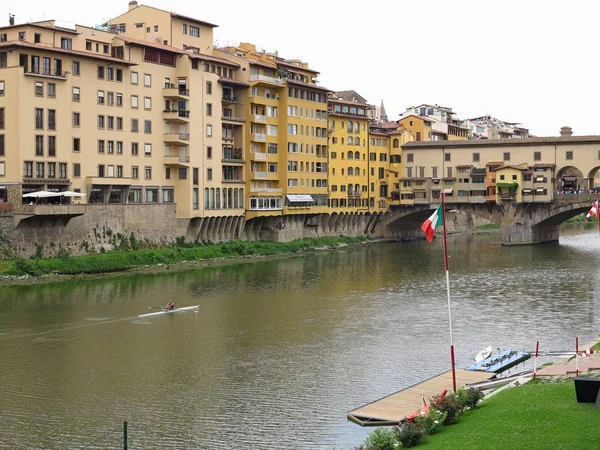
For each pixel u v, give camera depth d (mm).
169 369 63000
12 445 47000
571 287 105062
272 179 151250
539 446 37812
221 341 72500
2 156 106812
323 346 70688
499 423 42500
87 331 75812
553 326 79125
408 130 193250
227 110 144750
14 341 71625
